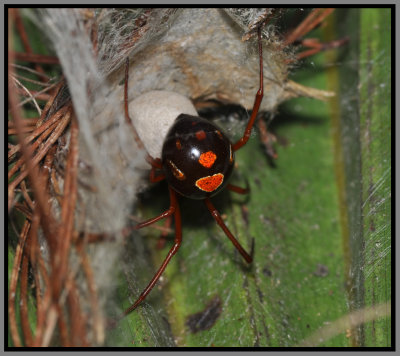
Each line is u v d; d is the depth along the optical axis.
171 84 0.20
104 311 0.19
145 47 0.20
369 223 0.20
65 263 0.19
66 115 0.19
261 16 0.20
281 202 0.21
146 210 0.21
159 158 0.20
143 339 0.19
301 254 0.20
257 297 0.20
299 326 0.20
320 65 0.21
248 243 0.20
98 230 0.19
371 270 0.20
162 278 0.20
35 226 0.19
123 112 0.20
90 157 0.19
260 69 0.20
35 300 0.19
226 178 0.20
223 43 0.20
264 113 0.21
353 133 0.21
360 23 0.21
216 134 0.20
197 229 0.21
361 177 0.20
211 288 0.20
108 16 0.19
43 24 0.19
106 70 0.20
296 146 0.21
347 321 0.20
